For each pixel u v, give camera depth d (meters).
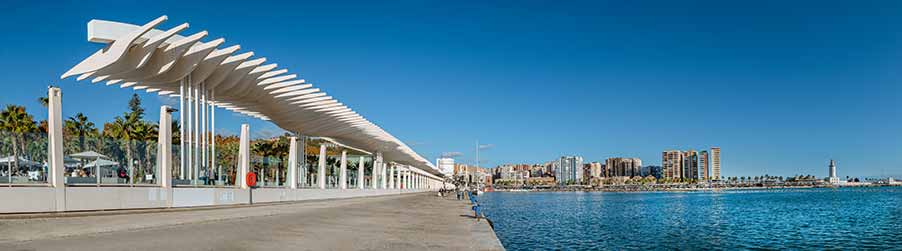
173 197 22.53
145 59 20.64
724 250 27.38
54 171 17.69
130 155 20.75
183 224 15.89
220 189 25.94
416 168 105.25
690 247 28.34
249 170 29.53
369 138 50.44
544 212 56.59
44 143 17.69
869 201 94.00
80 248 10.15
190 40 21.50
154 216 18.53
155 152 22.00
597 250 26.47
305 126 41.12
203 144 26.02
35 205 17.03
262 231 15.09
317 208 28.78
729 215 54.62
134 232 13.20
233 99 31.19
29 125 50.12
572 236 32.41
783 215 54.72
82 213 17.83
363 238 14.91
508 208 64.94
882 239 33.06
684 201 97.44
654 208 68.38
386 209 31.09
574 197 124.44
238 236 13.52
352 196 50.03
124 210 19.56
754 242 31.12
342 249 12.33
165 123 22.52
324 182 41.91
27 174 17.17
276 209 26.05
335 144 58.91
